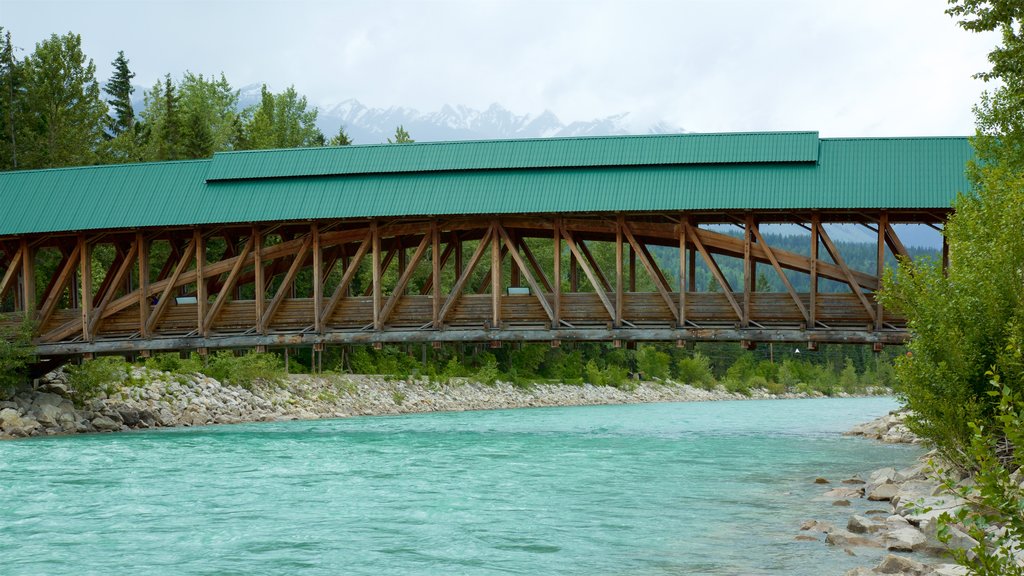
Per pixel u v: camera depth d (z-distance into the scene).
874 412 65.81
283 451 29.05
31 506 17.81
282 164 35.94
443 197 33.72
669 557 12.98
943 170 31.03
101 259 62.91
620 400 94.44
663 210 31.92
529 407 76.94
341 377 65.19
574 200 32.69
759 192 31.61
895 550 13.02
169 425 42.62
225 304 36.09
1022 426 7.96
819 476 22.08
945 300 17.25
